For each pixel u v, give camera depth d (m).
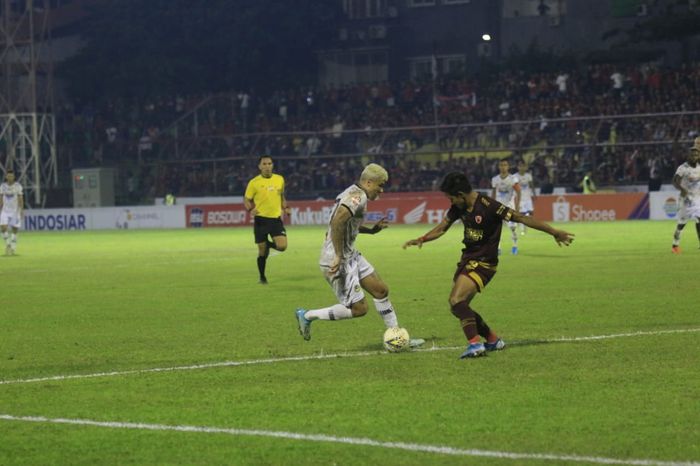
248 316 40.44
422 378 25.66
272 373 26.95
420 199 145.00
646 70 161.62
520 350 29.64
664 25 162.62
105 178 166.62
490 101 166.88
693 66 157.50
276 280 57.25
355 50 192.12
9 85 160.12
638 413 21.33
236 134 169.38
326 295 48.66
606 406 22.03
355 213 29.33
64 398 24.22
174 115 185.25
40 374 27.69
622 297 43.53
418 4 189.75
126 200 172.75
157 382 26.05
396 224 144.25
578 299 43.12
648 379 24.91
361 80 193.50
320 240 104.69
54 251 93.94
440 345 31.16
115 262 76.00
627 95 157.88
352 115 175.12
